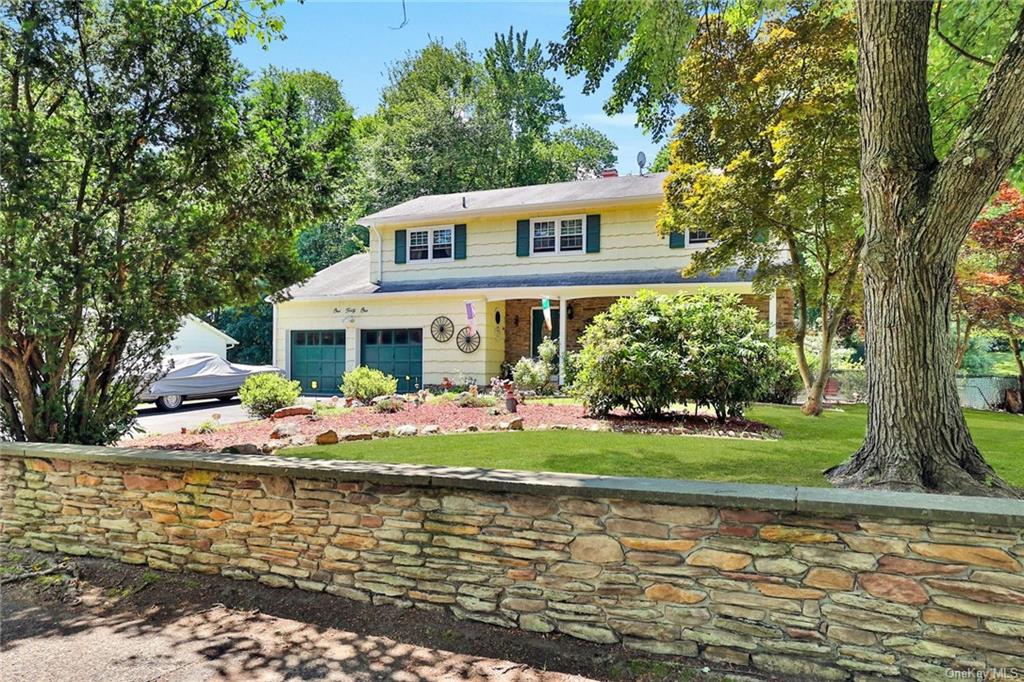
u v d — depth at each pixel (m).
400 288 15.93
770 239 10.59
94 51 5.11
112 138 4.93
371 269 17.11
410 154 26.94
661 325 7.88
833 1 8.18
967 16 6.75
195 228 5.39
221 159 5.75
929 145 4.07
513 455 5.43
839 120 8.10
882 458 4.09
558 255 15.20
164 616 3.29
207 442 7.19
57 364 5.18
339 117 6.65
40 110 5.27
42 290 4.38
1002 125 3.51
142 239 5.20
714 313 7.86
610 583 2.77
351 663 2.74
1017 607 2.18
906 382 4.03
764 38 8.96
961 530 2.27
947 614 2.28
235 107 5.83
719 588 2.60
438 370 15.34
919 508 2.31
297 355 17.08
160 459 3.83
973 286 12.66
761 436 6.68
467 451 5.72
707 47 9.14
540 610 2.89
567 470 4.73
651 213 14.33
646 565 2.72
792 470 4.68
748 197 9.09
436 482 3.09
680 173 10.04
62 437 5.29
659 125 7.52
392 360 15.95
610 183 16.25
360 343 16.30
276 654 2.84
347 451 5.89
